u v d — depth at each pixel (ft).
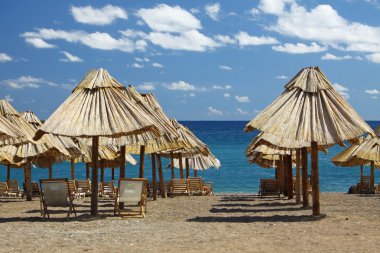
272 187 71.41
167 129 46.75
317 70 40.45
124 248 25.71
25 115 69.31
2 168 209.56
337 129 37.24
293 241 27.58
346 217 39.27
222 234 30.42
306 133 37.22
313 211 39.99
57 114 38.68
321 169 183.52
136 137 49.01
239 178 152.25
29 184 66.95
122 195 41.52
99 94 40.04
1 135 46.88
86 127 37.78
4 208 51.65
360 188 83.76
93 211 41.27
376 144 76.43
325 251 24.68
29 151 61.16
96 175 41.19
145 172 177.99
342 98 39.75
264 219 38.96
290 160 65.36
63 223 36.73
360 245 26.23
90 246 26.32
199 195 75.61
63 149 63.21
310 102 38.86
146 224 36.06
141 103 48.16
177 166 97.96
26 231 32.14
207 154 78.84
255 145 56.44
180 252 24.61
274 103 39.55
